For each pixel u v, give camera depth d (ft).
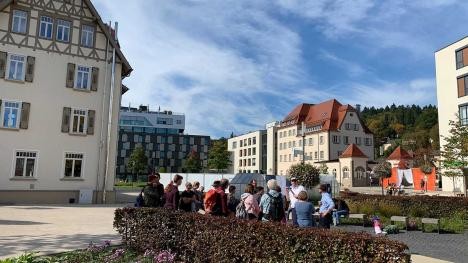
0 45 87.51
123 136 396.16
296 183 42.63
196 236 27.50
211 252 26.25
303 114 294.25
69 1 95.04
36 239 39.55
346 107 262.67
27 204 83.92
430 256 37.40
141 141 400.88
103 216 63.00
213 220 26.68
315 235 21.57
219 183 33.88
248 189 35.12
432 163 164.35
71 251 32.94
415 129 431.84
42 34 91.81
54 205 83.05
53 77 91.76
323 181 111.55
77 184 91.45
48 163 89.25
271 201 32.50
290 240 22.30
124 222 34.12
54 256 30.86
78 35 95.35
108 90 97.19
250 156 364.38
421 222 56.34
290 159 296.92
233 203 41.47
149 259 27.63
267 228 23.49
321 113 275.18
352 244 20.22
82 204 88.22
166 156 407.23
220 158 321.11
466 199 65.36
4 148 85.66
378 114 537.65
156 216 31.12
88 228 48.52
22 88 88.58
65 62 93.25
